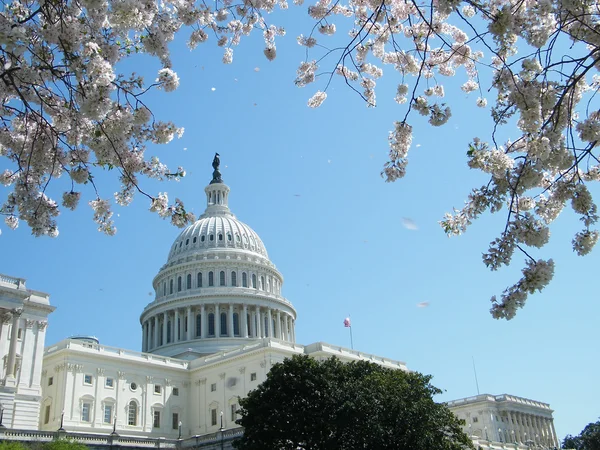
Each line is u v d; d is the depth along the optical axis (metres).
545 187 16.20
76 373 97.38
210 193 174.50
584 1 12.22
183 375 114.50
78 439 63.91
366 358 119.94
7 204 15.60
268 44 19.86
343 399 54.78
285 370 58.94
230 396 107.06
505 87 13.62
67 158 16.14
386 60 19.12
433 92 18.91
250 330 138.50
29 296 80.38
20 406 75.19
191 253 149.38
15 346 75.56
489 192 14.25
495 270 13.41
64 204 15.73
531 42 12.74
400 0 18.06
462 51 17.94
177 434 108.25
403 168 16.56
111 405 100.31
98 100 12.51
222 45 19.70
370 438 52.88
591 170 16.53
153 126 16.23
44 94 15.72
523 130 13.63
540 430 181.62
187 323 135.75
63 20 13.31
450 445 57.75
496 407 169.50
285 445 54.97
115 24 13.23
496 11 13.13
